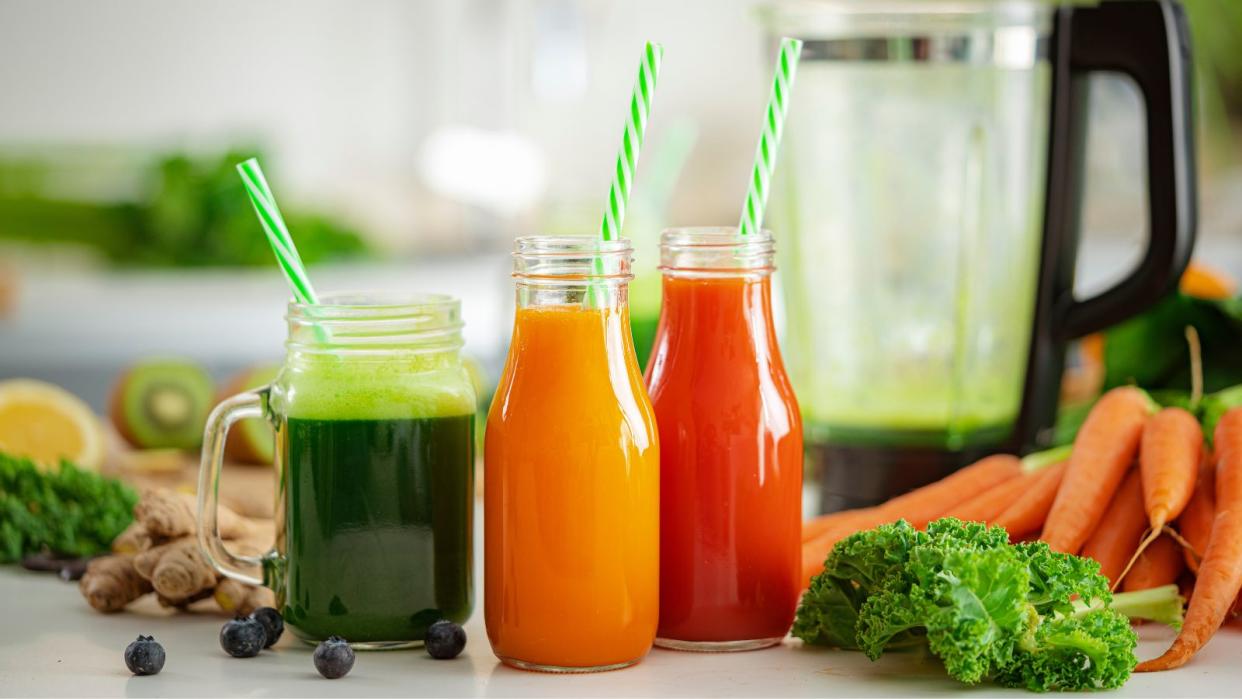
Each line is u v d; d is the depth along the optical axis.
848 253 1.55
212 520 1.18
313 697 1.03
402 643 1.15
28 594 1.37
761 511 1.13
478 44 4.22
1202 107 3.53
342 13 4.23
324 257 3.85
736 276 1.13
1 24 4.22
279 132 4.29
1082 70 1.52
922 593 1.01
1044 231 1.55
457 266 3.88
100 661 1.13
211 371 3.43
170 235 3.79
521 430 1.05
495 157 3.78
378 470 1.12
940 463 1.54
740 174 4.24
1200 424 1.40
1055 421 1.62
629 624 1.07
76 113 4.27
